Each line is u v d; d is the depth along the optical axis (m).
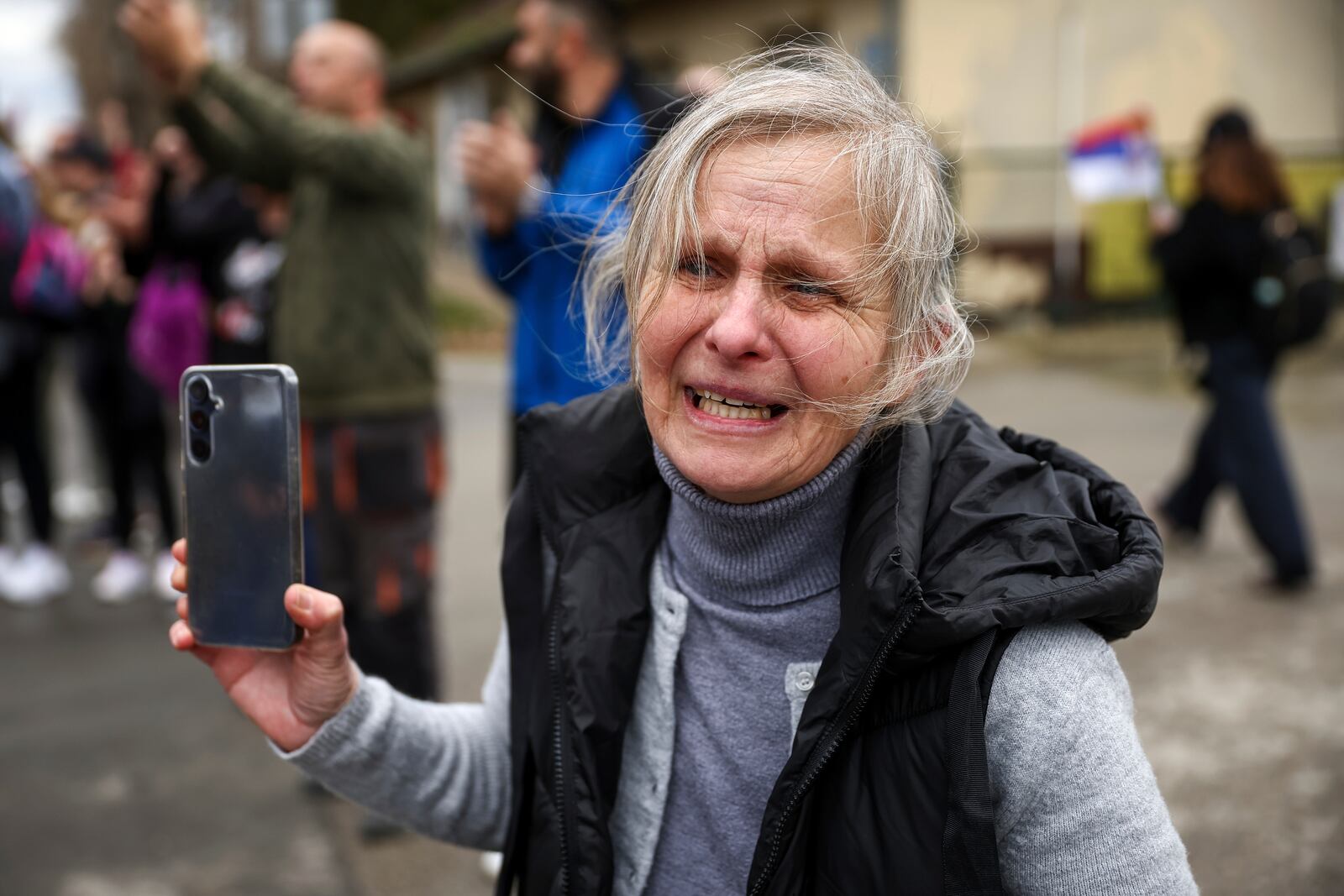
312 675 1.08
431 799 1.17
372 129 2.62
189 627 1.07
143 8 2.42
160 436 4.55
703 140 0.92
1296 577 3.97
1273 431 3.99
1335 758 2.80
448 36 19.27
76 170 4.61
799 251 0.89
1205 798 2.63
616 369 1.19
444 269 16.92
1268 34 10.83
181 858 2.64
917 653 0.88
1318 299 3.96
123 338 4.33
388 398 2.66
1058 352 9.44
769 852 0.93
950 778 0.87
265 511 1.04
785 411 0.93
